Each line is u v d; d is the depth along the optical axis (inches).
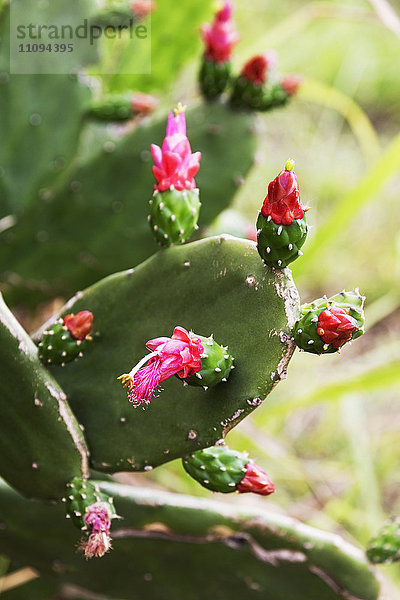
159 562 39.8
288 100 47.3
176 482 55.9
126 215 48.2
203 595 40.5
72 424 35.7
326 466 62.3
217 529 38.9
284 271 33.5
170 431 35.1
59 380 36.2
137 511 38.7
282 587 39.9
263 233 33.2
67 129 47.9
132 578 40.4
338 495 61.0
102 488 38.6
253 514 39.0
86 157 50.9
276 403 58.5
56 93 47.5
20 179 47.8
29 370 35.1
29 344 35.3
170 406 35.0
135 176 47.8
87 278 49.4
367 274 78.1
